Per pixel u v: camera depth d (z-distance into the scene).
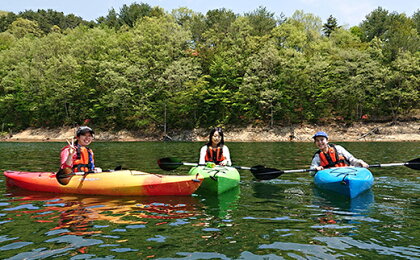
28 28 70.88
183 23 49.16
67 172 5.65
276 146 20.38
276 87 33.66
